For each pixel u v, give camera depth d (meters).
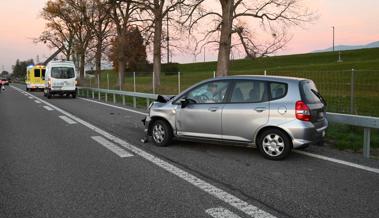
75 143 9.17
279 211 4.69
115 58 33.44
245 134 7.54
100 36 36.69
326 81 13.82
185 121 8.29
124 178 6.12
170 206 4.87
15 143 9.23
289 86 7.30
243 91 7.70
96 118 14.34
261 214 4.59
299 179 6.02
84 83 42.22
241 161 7.23
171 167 6.79
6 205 4.96
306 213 4.62
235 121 7.61
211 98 8.05
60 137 10.06
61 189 5.59
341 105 12.26
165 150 8.27
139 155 7.78
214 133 7.92
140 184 5.80
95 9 34.00
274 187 5.61
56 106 20.67
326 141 9.14
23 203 5.02
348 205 4.89
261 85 7.55
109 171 6.55
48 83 29.31
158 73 27.38
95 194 5.36
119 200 5.11
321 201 5.03
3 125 12.59
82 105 21.28
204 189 5.54
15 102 24.44
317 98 7.68
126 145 8.86
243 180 5.97
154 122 8.83
